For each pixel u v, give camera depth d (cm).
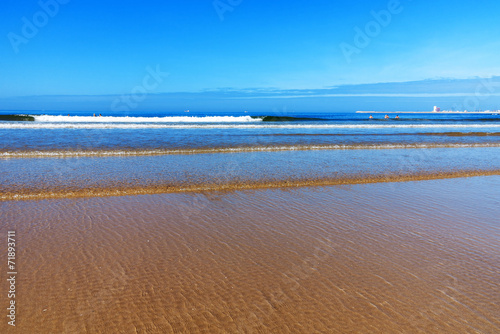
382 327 284
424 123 3588
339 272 380
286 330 280
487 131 2678
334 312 304
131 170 928
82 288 338
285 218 566
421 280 363
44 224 517
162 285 347
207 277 364
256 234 492
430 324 288
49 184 753
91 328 279
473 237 490
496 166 1078
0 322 281
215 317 296
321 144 1536
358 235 493
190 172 914
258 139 1728
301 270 383
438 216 585
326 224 539
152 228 509
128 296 326
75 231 491
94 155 1182
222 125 2638
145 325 284
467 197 716
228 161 1099
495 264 405
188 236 480
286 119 3894
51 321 286
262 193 726
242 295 330
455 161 1168
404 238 484
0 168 920
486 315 303
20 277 355
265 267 390
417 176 916
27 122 2680
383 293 337
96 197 673
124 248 435
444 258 419
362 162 1120
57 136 1708
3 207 597
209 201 660
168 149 1302
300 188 776
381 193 741
